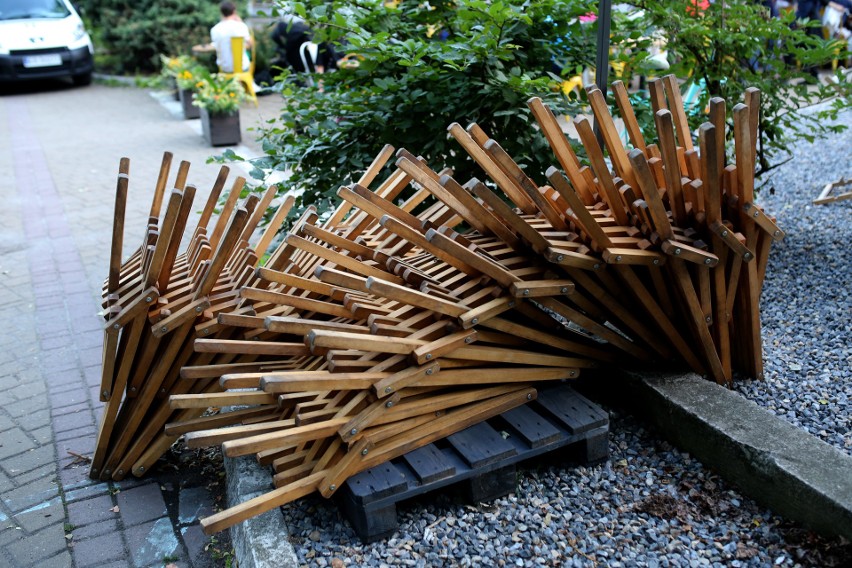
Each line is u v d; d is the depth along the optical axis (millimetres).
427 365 2422
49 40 15219
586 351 2883
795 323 3727
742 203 2684
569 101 3855
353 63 4391
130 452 3006
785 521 2395
